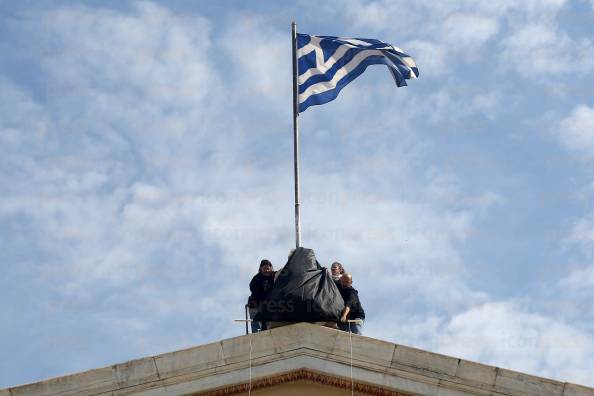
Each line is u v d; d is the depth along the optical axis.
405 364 38.09
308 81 47.41
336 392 38.34
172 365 38.06
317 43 48.09
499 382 37.56
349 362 38.28
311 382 38.41
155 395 37.75
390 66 48.22
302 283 39.38
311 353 38.38
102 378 37.78
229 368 38.19
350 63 47.94
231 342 38.44
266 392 38.41
